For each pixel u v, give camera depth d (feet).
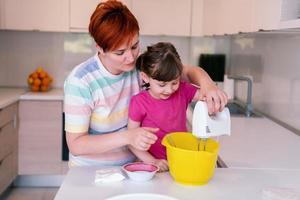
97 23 4.58
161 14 12.38
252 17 6.95
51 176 12.19
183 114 5.48
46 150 11.69
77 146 4.68
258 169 4.99
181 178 4.23
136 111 5.28
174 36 13.37
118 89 5.15
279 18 5.45
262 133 7.39
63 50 13.25
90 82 4.89
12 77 13.30
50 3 11.99
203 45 13.51
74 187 4.13
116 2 4.71
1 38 13.11
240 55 12.01
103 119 5.12
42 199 11.34
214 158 4.21
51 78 12.86
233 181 4.43
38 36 13.17
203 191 4.08
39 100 11.48
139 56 5.26
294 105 7.78
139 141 4.31
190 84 5.57
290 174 4.81
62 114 11.58
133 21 4.59
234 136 7.06
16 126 11.34
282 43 8.46
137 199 3.75
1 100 10.06
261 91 9.89
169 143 4.54
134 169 4.53
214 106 4.33
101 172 4.53
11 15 11.93
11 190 11.92
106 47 4.60
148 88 5.33
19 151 11.63
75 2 12.04
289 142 6.66
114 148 4.80
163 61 4.80
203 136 4.27
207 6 11.66
